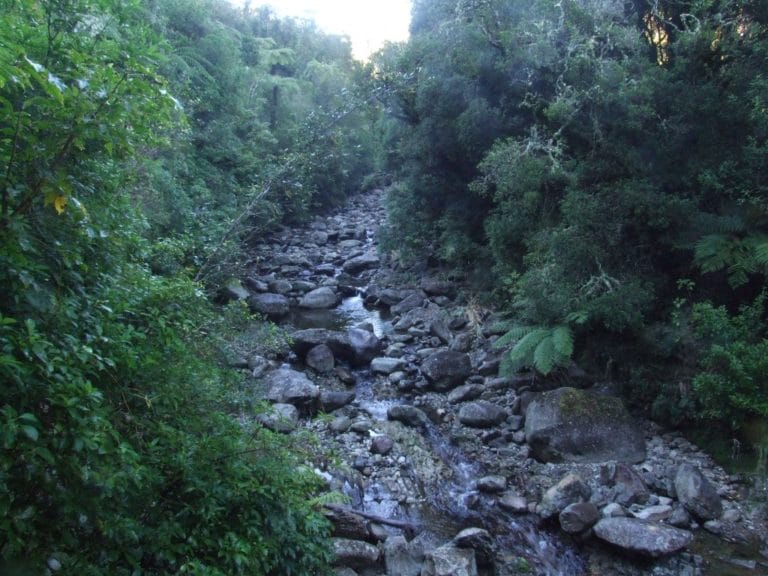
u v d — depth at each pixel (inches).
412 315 427.2
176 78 441.1
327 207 836.0
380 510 211.3
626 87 299.9
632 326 272.8
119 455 93.7
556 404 258.1
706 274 284.0
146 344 126.9
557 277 294.5
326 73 921.5
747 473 227.0
